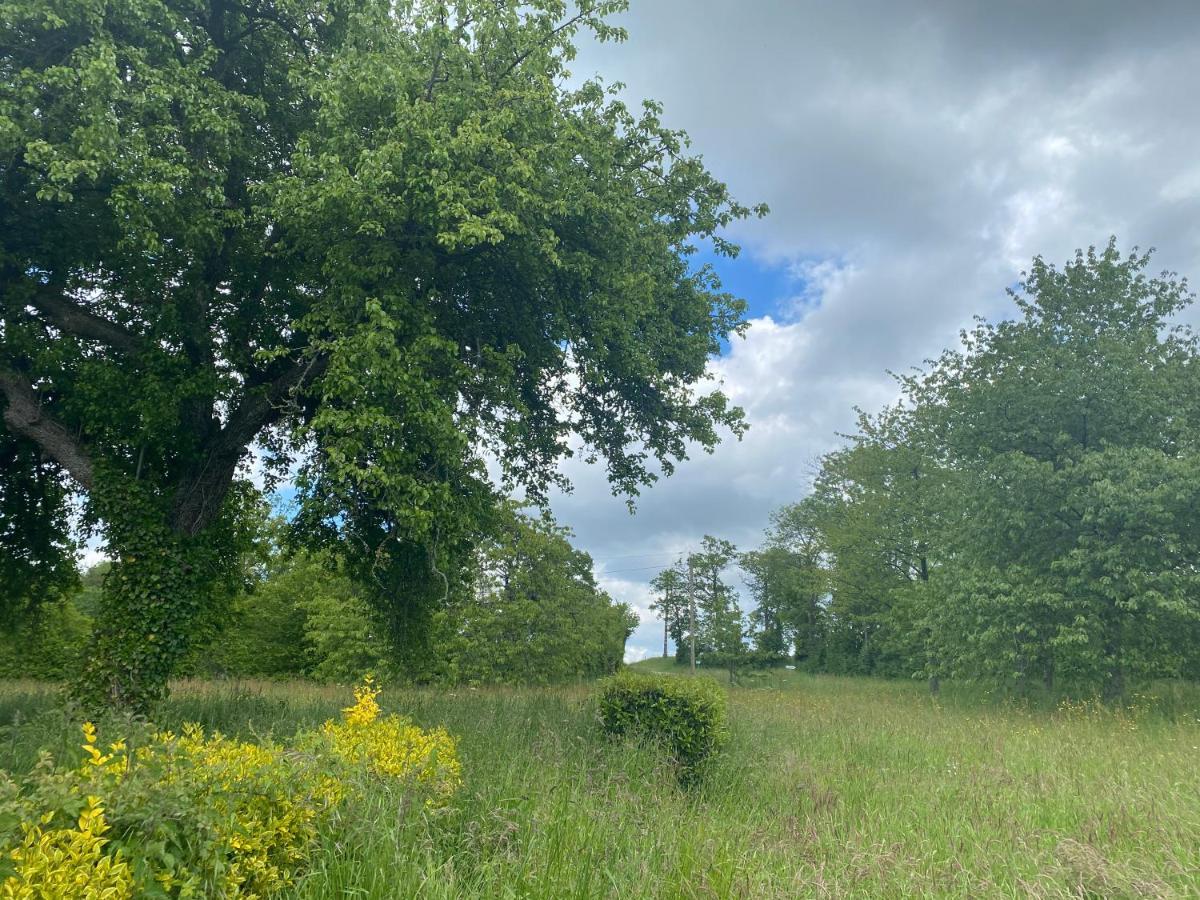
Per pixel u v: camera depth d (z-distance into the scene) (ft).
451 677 86.07
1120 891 17.38
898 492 105.91
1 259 35.40
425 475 36.58
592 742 29.58
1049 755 35.76
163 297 38.70
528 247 35.63
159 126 32.60
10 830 9.33
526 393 47.67
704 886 15.40
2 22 31.73
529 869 15.25
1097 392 64.90
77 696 33.09
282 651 110.63
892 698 78.38
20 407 36.96
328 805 14.61
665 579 164.04
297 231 35.94
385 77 33.81
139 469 37.81
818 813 24.48
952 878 17.76
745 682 117.80
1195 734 44.60
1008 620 65.46
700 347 47.98
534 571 95.14
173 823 11.41
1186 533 60.85
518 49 37.78
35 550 49.39
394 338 33.19
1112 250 70.85
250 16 40.37
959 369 75.05
